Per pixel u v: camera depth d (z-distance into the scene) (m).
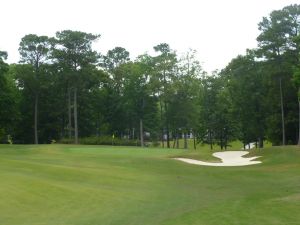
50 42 78.75
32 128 84.38
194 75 81.62
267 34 57.53
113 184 23.11
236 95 71.81
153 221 14.20
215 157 43.06
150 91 83.31
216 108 84.19
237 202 17.52
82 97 85.12
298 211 14.75
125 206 17.02
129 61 92.75
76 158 37.59
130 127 93.81
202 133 85.50
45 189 19.47
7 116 71.62
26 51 79.00
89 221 14.23
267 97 64.25
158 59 82.06
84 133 89.62
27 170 26.02
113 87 91.69
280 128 62.88
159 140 102.75
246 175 29.48
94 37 75.69
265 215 14.14
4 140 85.62
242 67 71.06
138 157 39.28
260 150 45.03
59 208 16.16
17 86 79.00
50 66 76.12
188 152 48.06
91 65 76.56
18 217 14.59
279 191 21.45
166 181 25.75
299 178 27.19
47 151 46.19
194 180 26.84
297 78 48.00
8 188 19.03
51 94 81.69
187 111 81.31
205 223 13.25
